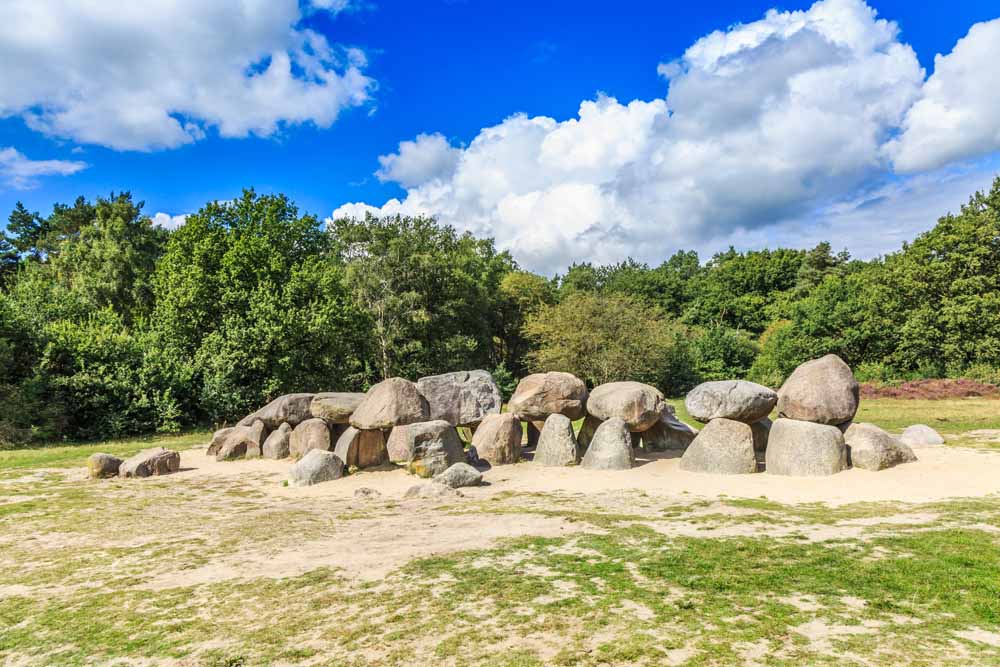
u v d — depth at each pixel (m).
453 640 5.32
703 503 10.39
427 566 7.37
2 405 23.36
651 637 5.21
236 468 16.56
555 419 15.66
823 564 6.89
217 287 29.09
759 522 9.00
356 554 8.05
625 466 14.29
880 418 22.92
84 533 9.70
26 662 5.28
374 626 5.70
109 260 38.88
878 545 7.53
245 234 30.03
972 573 6.44
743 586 6.32
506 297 55.91
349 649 5.25
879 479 11.73
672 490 11.77
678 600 6.00
